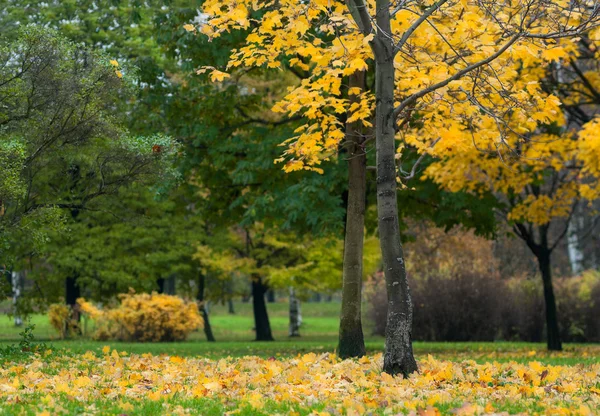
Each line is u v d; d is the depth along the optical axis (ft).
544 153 48.42
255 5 30.58
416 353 56.85
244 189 57.52
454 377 28.25
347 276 42.55
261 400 22.53
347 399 22.04
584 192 49.98
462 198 52.54
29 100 39.01
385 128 28.73
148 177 43.75
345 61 32.63
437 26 32.07
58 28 69.26
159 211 82.74
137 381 28.50
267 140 49.49
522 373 28.66
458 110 35.09
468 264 96.63
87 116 40.50
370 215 62.54
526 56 32.50
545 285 63.77
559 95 54.65
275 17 29.96
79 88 39.01
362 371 30.01
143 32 72.95
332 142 35.58
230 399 23.03
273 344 75.46
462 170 48.91
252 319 166.20
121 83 41.34
